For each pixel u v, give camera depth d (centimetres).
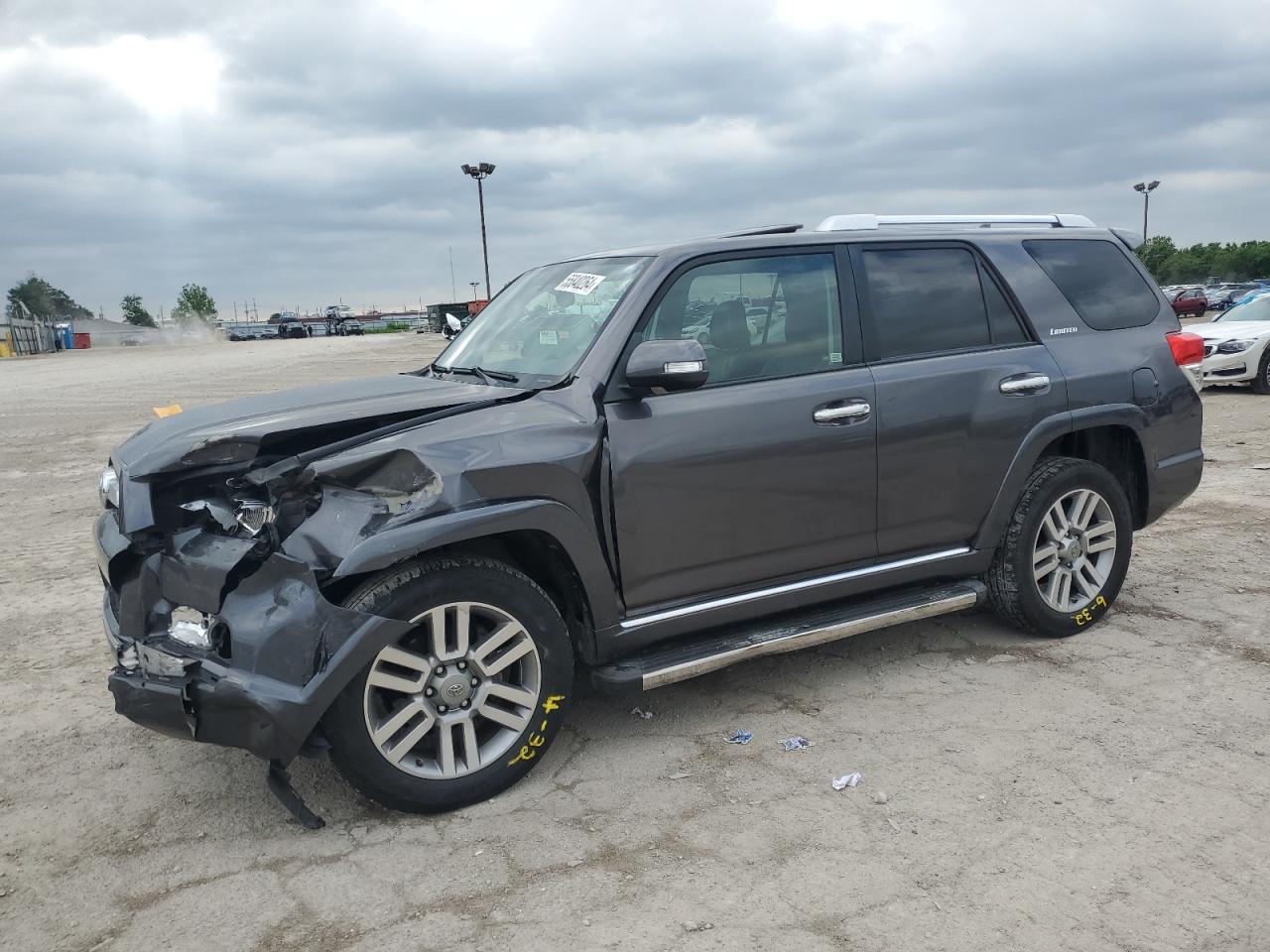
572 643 370
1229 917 262
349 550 300
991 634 484
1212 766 345
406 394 378
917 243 439
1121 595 536
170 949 265
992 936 257
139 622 319
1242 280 12694
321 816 334
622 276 390
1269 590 536
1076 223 518
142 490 332
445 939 264
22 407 1889
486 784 334
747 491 378
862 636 489
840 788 338
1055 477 450
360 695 308
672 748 375
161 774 370
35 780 367
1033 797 327
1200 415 506
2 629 548
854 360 409
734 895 279
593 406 354
